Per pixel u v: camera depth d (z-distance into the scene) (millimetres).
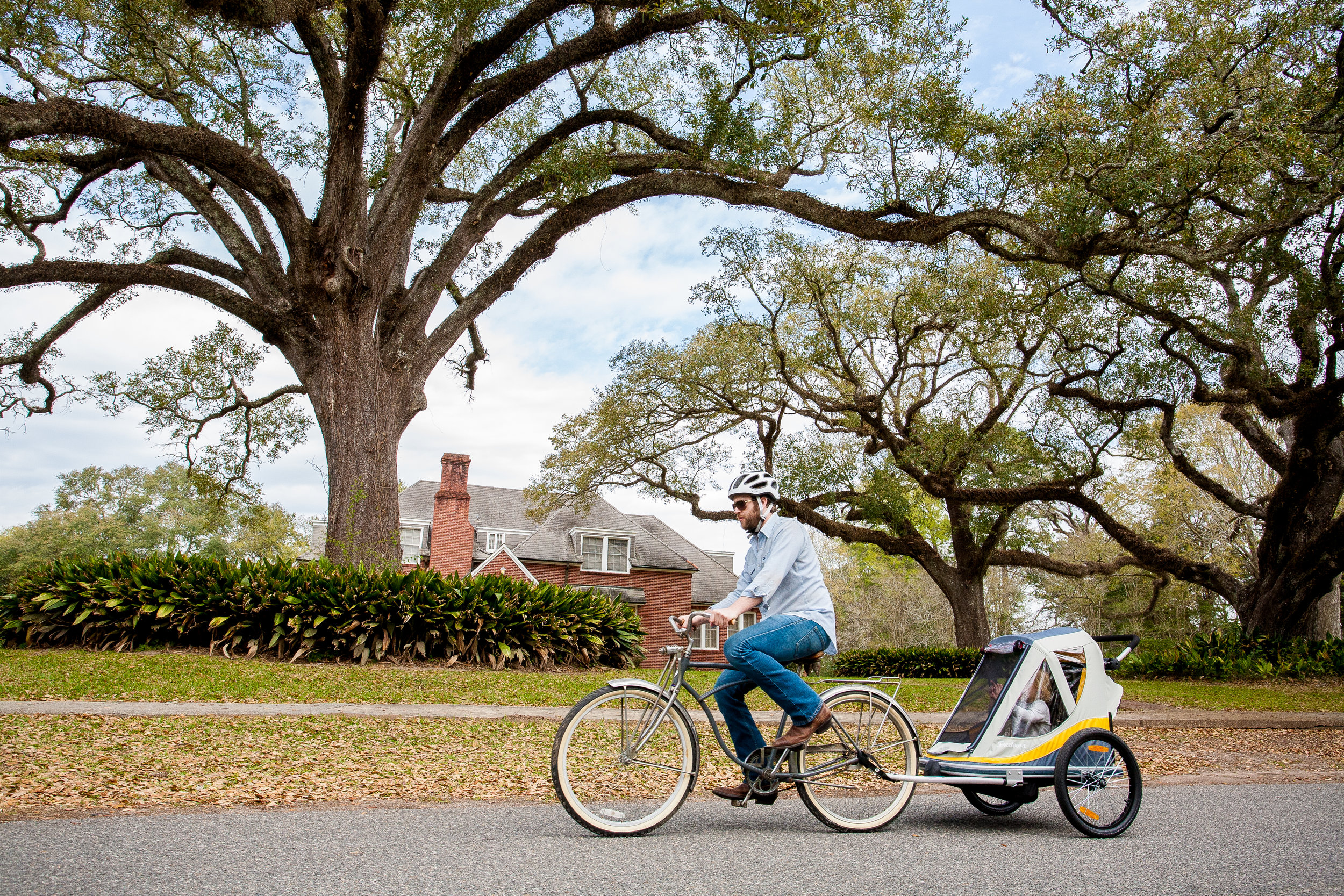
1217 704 12992
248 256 15758
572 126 16188
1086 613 41938
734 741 4469
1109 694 4770
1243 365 16828
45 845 3529
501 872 3256
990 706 4738
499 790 5438
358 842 3738
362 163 13656
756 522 4637
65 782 4945
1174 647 22938
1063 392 19703
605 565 34031
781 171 16703
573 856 3574
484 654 13023
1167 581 27719
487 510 36906
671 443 24656
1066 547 38969
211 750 6180
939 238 14781
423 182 14641
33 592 12461
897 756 4637
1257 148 12289
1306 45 14312
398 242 14625
